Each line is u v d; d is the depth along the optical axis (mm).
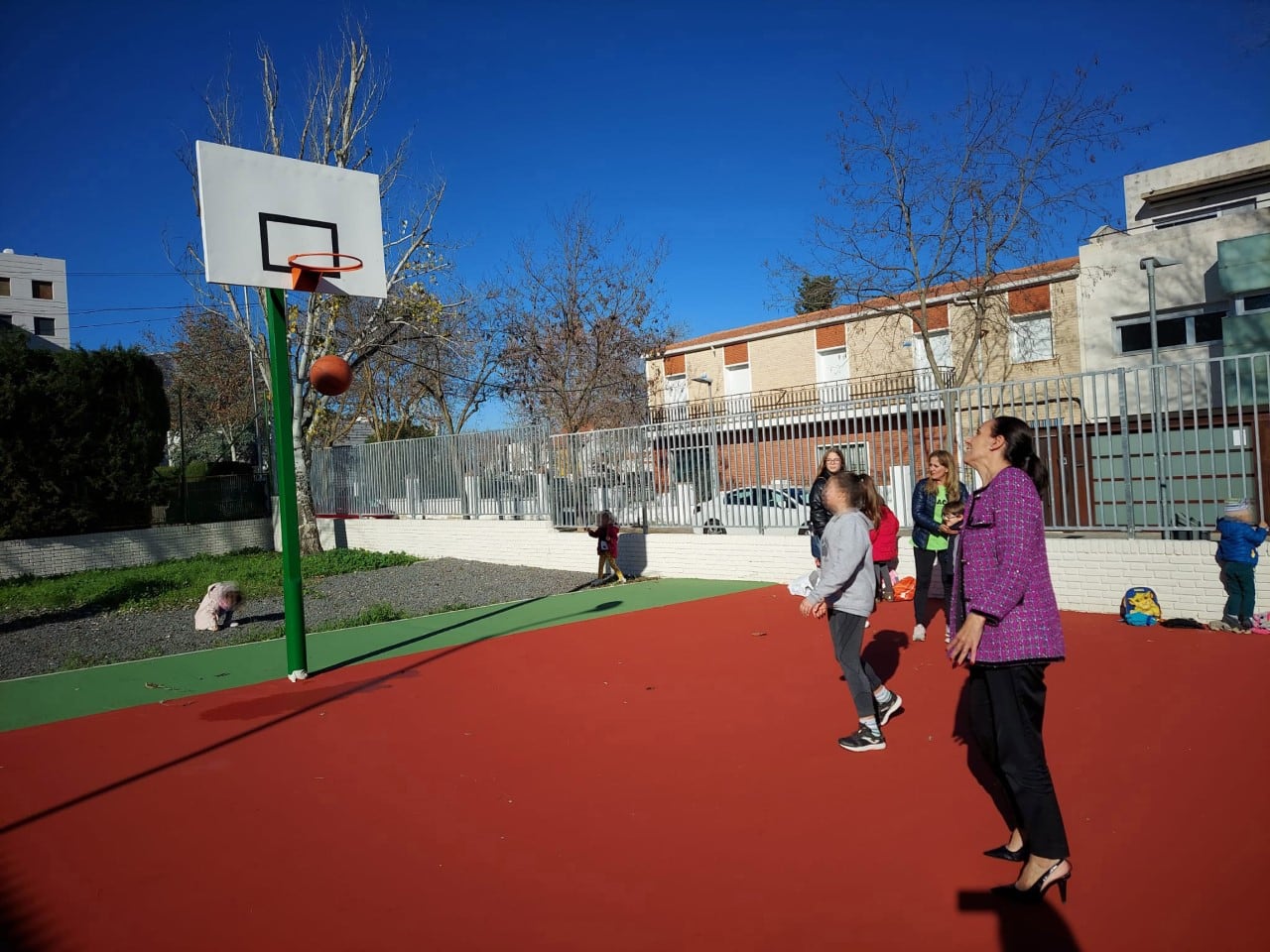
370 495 21344
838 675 7215
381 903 3650
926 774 4836
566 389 26453
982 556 3654
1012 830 3914
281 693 7551
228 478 23031
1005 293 22641
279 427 8125
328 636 10453
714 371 31672
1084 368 21906
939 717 5922
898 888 3574
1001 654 3459
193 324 35781
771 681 7129
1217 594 8812
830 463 9180
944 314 24938
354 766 5477
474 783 5059
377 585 15344
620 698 6832
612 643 9109
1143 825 4031
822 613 5328
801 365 29094
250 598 14164
